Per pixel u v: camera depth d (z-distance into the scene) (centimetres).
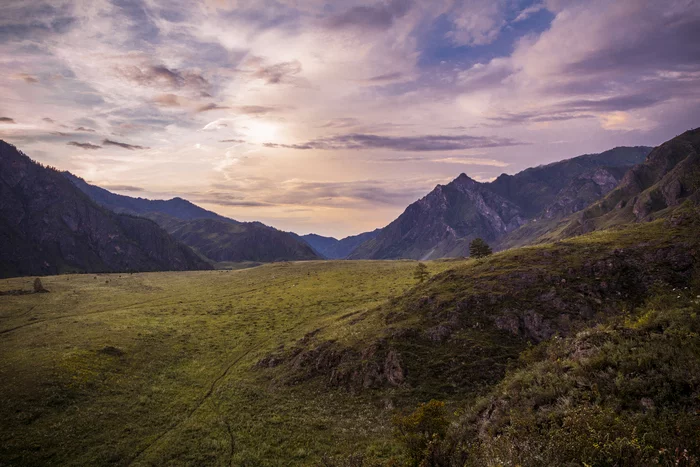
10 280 13300
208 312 8644
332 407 3681
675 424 1198
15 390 4053
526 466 1188
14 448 3098
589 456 1127
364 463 2400
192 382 4791
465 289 4966
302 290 10606
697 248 3953
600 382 1600
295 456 2870
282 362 5034
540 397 1727
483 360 3656
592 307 3822
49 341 6022
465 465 1553
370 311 5822
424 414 2031
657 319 1955
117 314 8288
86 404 3969
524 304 4219
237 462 2859
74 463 2981
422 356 3969
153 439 3369
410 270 12600
